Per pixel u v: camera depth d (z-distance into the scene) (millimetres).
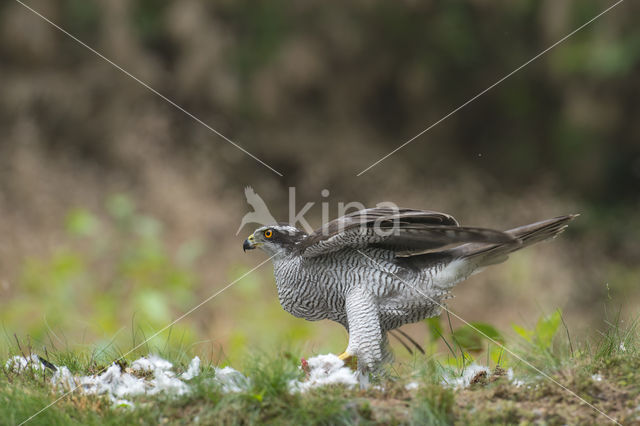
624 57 16016
